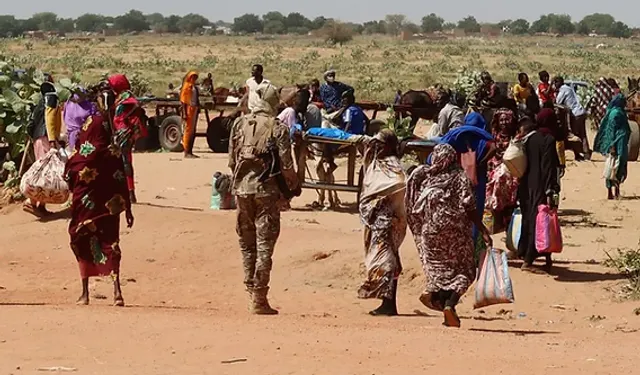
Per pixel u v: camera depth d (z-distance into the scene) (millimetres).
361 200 11164
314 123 19266
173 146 27234
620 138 19500
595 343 9250
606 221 17406
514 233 13461
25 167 17562
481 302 10164
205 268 13977
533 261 13266
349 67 78375
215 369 7422
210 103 26812
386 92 52531
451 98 18219
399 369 7547
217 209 17594
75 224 11133
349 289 13102
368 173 11102
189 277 13570
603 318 11219
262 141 10594
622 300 11977
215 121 27125
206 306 11961
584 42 169250
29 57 79938
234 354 7961
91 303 11578
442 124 17406
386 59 92062
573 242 15445
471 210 10008
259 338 8648
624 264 13289
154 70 71250
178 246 14703
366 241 11227
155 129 27875
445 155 9938
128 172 16750
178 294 12695
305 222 16719
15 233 15562
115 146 11031
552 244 12805
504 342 9062
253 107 10773
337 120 19359
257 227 10758
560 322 11078
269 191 10664
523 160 12906
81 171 11008
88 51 94688
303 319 10359
